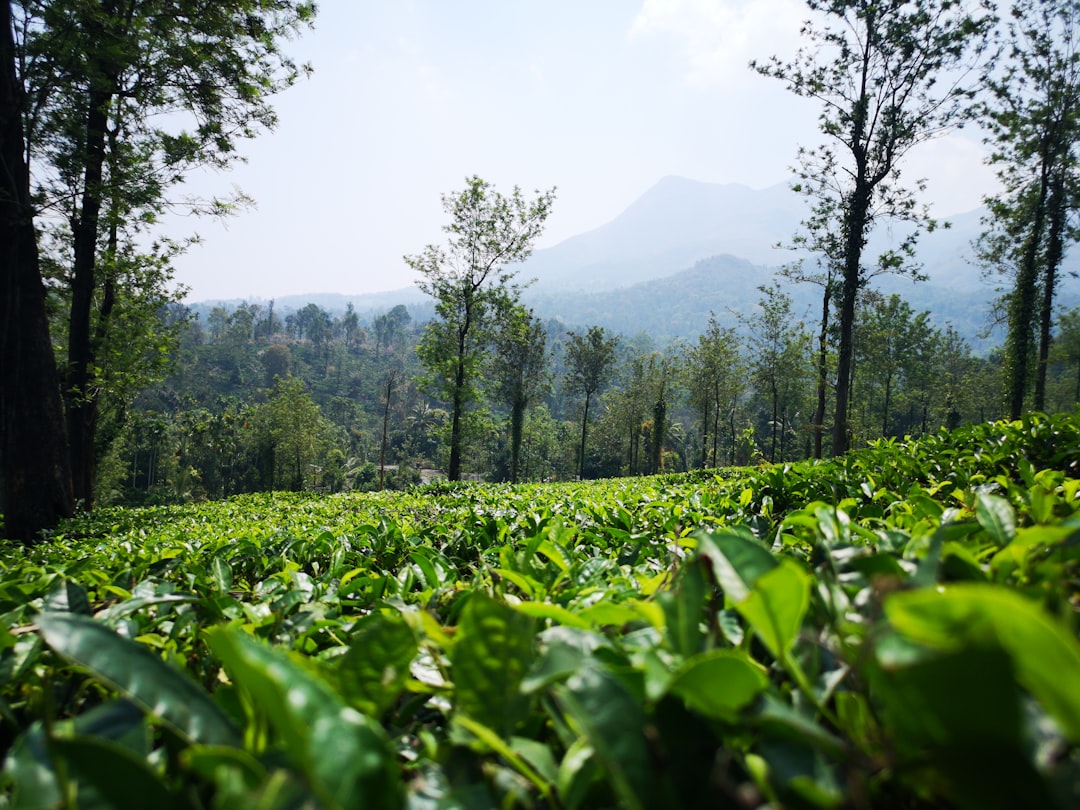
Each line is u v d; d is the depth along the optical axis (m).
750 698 0.72
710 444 78.50
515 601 1.77
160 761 0.97
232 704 1.06
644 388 60.41
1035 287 25.11
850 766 0.67
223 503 17.59
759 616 0.81
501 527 3.50
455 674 0.98
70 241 17.30
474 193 30.19
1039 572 1.11
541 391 47.62
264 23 14.16
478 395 31.61
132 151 14.48
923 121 20.69
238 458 72.44
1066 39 22.66
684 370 52.88
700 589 0.97
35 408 11.60
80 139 13.27
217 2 13.36
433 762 0.99
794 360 41.97
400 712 1.28
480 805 0.81
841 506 2.50
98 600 2.46
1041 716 0.62
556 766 0.94
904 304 45.88
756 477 4.66
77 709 1.38
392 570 3.45
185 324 22.56
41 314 11.86
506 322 32.16
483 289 31.22
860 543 1.71
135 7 13.28
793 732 0.73
